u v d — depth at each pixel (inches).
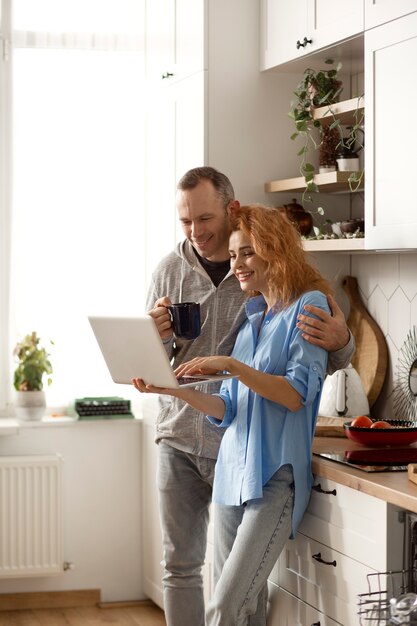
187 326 117.2
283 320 116.8
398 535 104.9
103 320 114.7
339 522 113.4
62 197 197.6
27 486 188.7
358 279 165.8
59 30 195.0
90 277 199.5
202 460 132.3
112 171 199.5
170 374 111.0
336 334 114.6
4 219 194.2
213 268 131.7
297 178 156.9
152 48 186.1
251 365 119.6
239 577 113.3
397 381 154.5
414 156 126.7
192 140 167.2
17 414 191.9
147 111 189.5
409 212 128.3
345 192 165.9
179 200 127.4
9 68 193.0
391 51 131.0
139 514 197.6
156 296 135.9
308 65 160.2
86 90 197.5
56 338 198.5
